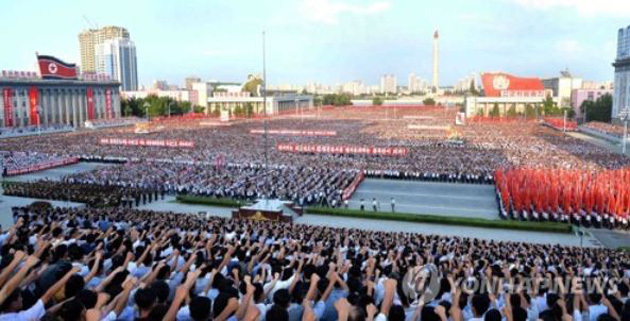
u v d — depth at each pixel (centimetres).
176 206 5847
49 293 969
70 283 1013
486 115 19700
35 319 875
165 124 16712
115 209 4481
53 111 16762
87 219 3091
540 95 19562
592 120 17650
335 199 5909
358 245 2950
